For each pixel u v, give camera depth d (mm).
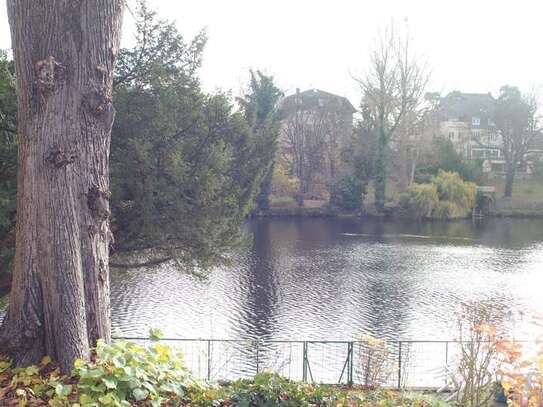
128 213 13555
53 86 5047
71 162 5113
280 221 50906
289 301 23203
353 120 58469
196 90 15344
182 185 13797
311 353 16109
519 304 22594
